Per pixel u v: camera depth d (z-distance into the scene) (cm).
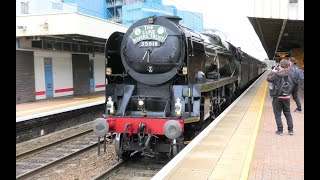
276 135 891
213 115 1215
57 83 2212
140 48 923
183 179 552
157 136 865
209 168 607
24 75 1925
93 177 805
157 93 927
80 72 2456
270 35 2689
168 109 896
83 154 1027
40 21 1866
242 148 743
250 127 982
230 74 1617
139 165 891
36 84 2023
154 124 842
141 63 920
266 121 1107
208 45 1181
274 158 677
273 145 783
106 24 2219
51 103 1820
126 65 945
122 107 911
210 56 1166
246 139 829
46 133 1346
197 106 881
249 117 1162
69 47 2320
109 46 943
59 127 1431
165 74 910
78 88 2433
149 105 917
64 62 2281
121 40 984
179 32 903
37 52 2028
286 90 876
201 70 1036
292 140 832
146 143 823
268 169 607
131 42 935
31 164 951
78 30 1864
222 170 596
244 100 1708
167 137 825
